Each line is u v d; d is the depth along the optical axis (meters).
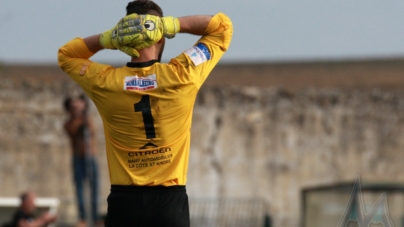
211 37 15.43
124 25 14.77
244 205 65.50
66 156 78.25
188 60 14.91
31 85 80.00
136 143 14.87
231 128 80.62
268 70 106.12
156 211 14.81
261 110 81.81
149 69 14.78
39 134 78.44
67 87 80.69
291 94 83.06
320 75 103.38
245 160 80.19
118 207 14.94
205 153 79.50
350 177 82.00
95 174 45.88
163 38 15.25
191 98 14.85
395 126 84.12
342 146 82.69
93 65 15.28
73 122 46.09
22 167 77.38
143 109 14.68
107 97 14.84
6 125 78.06
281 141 81.50
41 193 77.00
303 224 31.03
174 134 14.90
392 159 83.38
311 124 82.62
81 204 45.47
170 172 14.91
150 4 15.16
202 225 64.62
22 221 40.44
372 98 84.69
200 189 78.50
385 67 106.50
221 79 100.50
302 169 81.31
